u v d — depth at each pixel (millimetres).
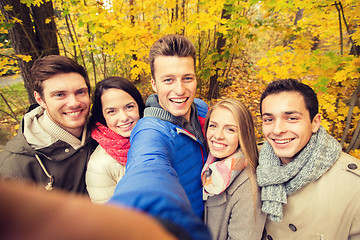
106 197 1268
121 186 535
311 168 885
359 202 824
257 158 1118
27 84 3324
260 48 7316
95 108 1410
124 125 1336
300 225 960
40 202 184
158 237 231
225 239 1176
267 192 961
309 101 888
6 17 2793
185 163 1137
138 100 1450
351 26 2031
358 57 1685
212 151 1133
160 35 2457
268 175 966
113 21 2168
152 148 859
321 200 893
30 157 1131
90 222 195
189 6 3506
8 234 151
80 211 200
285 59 1764
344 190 852
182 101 1106
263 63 1831
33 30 3090
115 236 202
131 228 218
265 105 976
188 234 263
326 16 2100
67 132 1207
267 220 1136
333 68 1660
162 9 3496
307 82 1733
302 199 941
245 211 1016
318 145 890
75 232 180
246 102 4922
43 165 1168
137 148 888
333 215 875
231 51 3195
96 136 1297
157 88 1146
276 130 930
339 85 2086
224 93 5414
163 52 1048
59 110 1171
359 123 2113
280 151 965
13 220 160
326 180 889
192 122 1302
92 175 1245
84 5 2383
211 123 1120
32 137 1138
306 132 904
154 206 315
